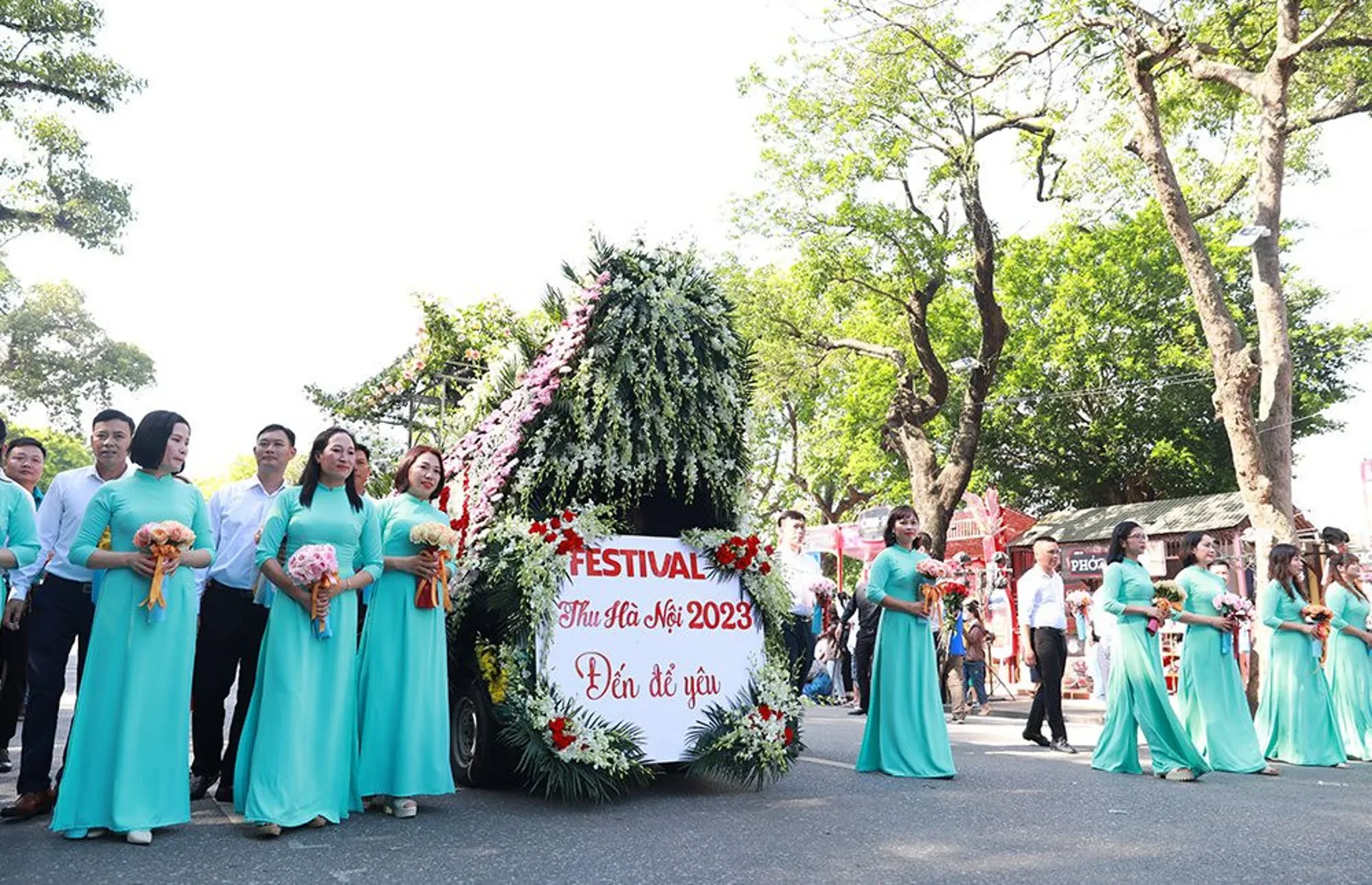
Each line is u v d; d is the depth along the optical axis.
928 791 6.75
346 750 5.58
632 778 6.34
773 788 6.70
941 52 18.12
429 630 5.85
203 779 6.27
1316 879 4.64
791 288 23.77
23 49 24.45
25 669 7.01
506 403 6.81
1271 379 13.88
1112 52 16.42
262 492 6.39
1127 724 7.73
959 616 11.76
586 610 6.15
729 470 6.68
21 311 42.00
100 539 5.25
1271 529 13.29
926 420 23.05
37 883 4.28
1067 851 5.08
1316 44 14.59
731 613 6.59
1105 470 31.02
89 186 31.64
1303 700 8.67
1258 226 13.97
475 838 5.16
